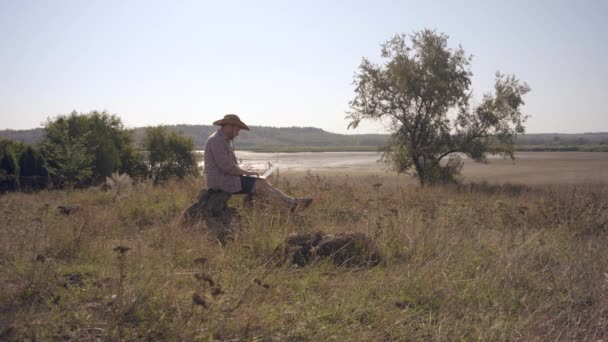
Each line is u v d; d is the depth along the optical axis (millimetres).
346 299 4348
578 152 121125
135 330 3570
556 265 5695
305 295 4453
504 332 3869
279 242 5730
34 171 26656
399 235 6301
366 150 163875
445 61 30750
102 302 3838
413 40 31422
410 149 31016
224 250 5637
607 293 4730
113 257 5227
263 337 3635
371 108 31781
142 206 8594
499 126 31531
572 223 7797
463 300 4539
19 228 6758
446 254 5688
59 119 32594
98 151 32625
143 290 4008
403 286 4742
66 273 4707
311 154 120375
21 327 3379
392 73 30719
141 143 38594
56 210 8633
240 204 7668
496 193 15664
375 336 3826
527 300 4555
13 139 28547
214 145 7480
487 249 6172
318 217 7914
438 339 3721
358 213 8438
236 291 4266
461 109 31875
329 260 5492
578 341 3926
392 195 11305
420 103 31484
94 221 6766
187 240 5730
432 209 8664
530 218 8516
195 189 9898
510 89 31297
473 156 31844
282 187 10070
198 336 3420
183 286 4516
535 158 84500
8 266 4801
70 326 3533
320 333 3723
